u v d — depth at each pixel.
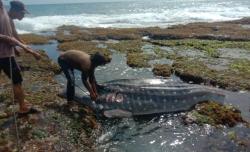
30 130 9.32
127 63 19.33
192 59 19.59
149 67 18.31
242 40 28.53
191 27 37.22
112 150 8.98
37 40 29.20
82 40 30.19
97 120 10.77
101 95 11.55
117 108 11.33
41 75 15.99
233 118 10.60
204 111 11.03
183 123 10.62
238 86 13.84
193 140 9.52
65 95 12.01
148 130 10.20
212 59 19.62
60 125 9.83
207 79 14.78
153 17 63.75
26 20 55.09
